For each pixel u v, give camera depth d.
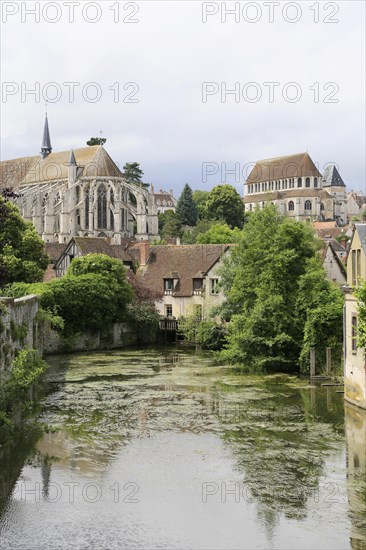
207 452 31.55
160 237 169.88
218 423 37.25
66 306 70.94
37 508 24.84
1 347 38.41
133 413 39.91
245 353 58.22
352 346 41.12
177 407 41.53
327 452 31.36
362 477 27.84
